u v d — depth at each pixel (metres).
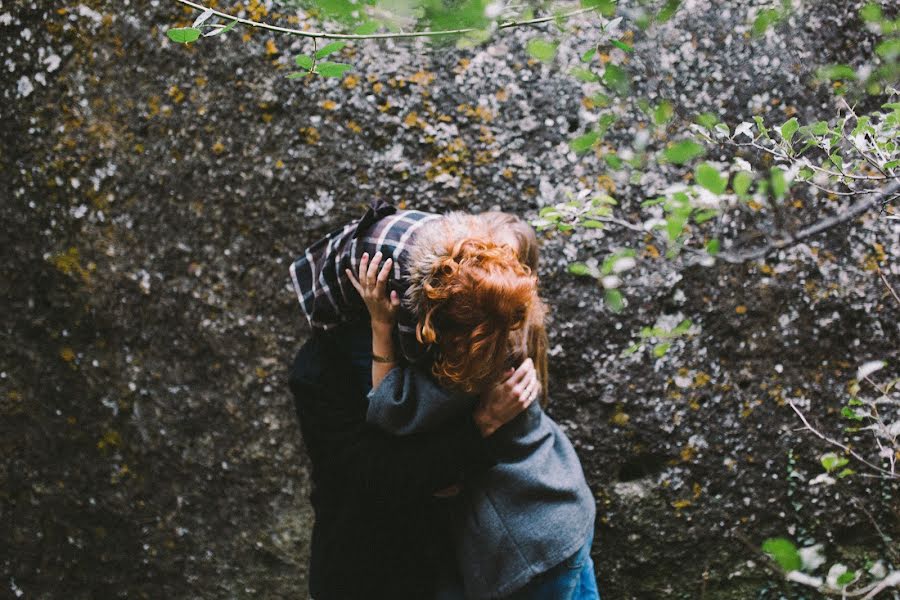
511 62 1.73
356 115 1.72
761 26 1.43
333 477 1.47
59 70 1.75
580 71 1.21
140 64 1.74
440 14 0.93
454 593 1.50
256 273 1.76
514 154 1.74
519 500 1.46
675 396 1.79
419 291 1.29
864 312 1.81
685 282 1.77
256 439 1.79
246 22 1.03
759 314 1.79
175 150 1.75
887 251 1.80
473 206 1.73
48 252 1.79
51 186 1.78
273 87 1.72
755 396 1.81
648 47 1.73
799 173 1.28
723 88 1.76
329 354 1.47
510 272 1.27
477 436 1.44
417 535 1.49
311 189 1.73
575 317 1.76
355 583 1.48
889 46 1.40
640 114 1.74
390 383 1.38
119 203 1.77
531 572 1.44
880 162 1.24
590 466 1.79
